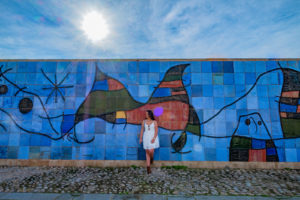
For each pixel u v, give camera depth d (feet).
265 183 13.08
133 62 17.88
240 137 16.84
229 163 16.60
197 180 13.60
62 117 17.53
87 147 17.17
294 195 11.22
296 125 16.76
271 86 17.20
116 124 17.31
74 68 17.98
